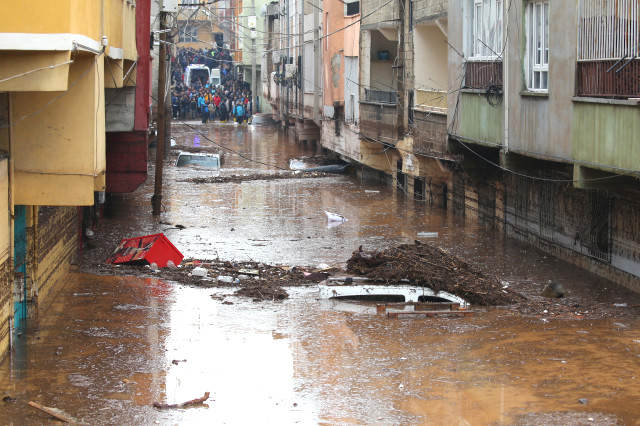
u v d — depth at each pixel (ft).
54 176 38.34
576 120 47.78
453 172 84.43
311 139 147.84
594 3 45.32
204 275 55.88
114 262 59.57
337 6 116.78
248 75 256.52
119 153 66.85
